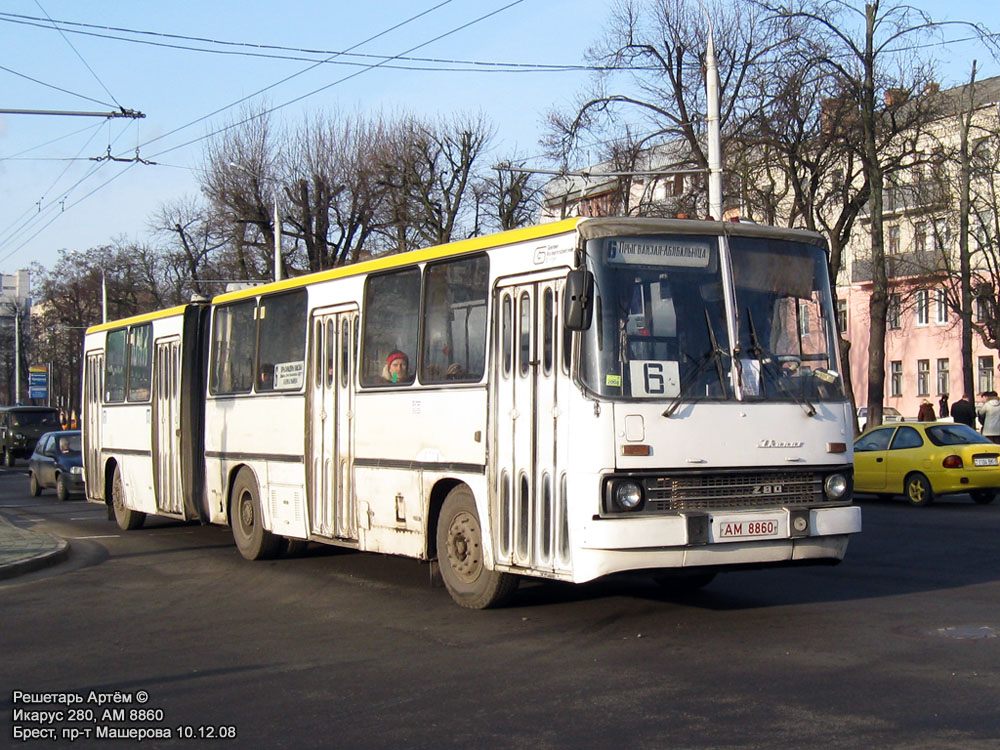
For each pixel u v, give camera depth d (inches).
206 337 620.4
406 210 1737.2
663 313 349.4
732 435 346.9
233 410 573.3
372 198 1742.1
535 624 373.7
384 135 1748.3
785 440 354.6
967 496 925.2
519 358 371.9
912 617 370.6
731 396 350.0
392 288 448.5
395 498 436.1
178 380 635.5
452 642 349.4
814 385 365.1
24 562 549.0
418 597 439.5
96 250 2790.4
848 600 407.8
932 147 1305.4
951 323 2084.2
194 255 2356.1
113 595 473.4
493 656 327.3
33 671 327.9
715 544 338.3
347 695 285.9
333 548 603.8
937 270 1561.3
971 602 397.7
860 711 254.7
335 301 486.3
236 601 447.5
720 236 361.7
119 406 733.9
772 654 318.3
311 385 499.8
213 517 595.8
